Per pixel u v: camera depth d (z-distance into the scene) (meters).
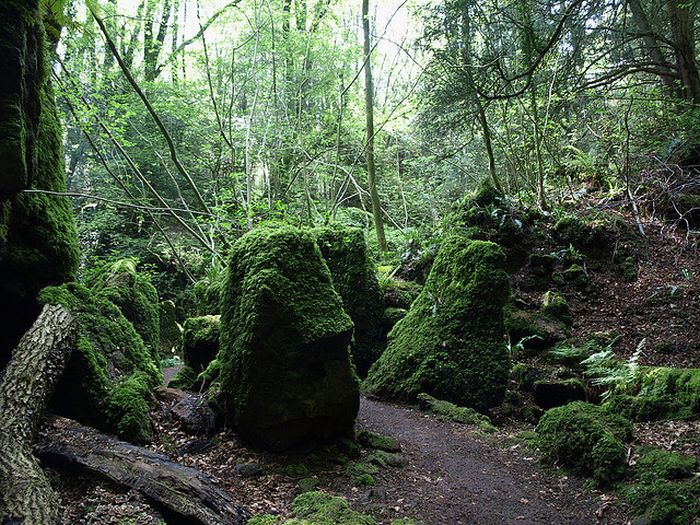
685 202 11.32
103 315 5.77
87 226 14.56
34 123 4.95
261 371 4.73
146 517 3.34
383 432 5.96
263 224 10.17
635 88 14.17
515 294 9.50
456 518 4.03
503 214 10.84
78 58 10.96
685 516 3.77
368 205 20.11
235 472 4.39
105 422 4.68
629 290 9.60
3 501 3.16
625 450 4.76
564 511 4.23
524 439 5.77
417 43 10.75
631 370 6.55
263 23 12.51
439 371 7.23
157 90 14.45
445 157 14.00
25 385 4.18
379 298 9.20
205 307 9.58
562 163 13.55
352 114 16.16
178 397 5.43
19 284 5.45
